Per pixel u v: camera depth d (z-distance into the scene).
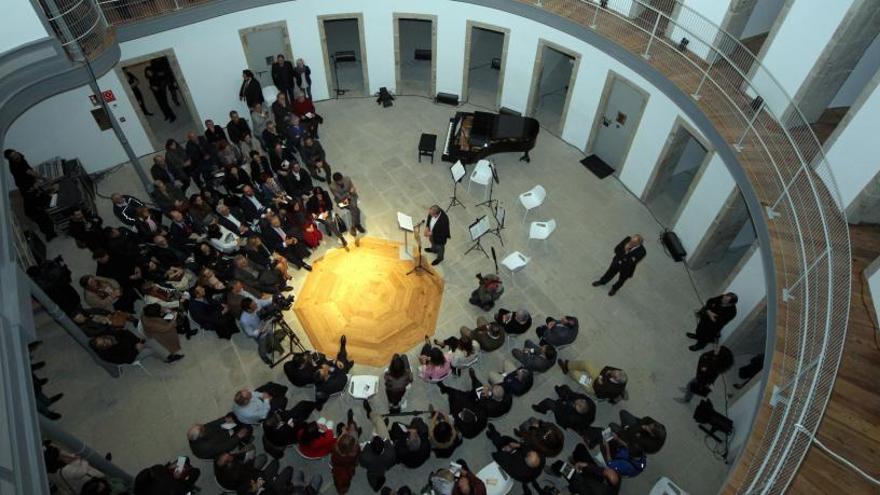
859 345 6.41
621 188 12.77
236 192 11.35
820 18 8.13
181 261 10.30
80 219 10.05
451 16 13.24
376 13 13.45
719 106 9.58
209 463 8.16
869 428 5.66
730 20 9.83
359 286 10.54
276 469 7.89
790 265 7.25
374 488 7.66
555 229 11.73
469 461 8.24
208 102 13.25
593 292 10.56
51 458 6.96
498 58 16.28
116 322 8.80
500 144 12.74
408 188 12.53
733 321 9.41
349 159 13.20
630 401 8.97
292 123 12.35
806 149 8.73
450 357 8.70
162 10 11.45
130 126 12.47
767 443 5.71
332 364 8.52
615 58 11.32
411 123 14.35
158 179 10.99
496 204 12.20
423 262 10.96
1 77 8.65
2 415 4.64
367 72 14.68
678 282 10.83
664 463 8.29
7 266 6.37
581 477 7.18
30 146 11.42
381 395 8.92
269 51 13.39
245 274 9.65
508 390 8.40
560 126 13.84
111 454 8.20
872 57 8.92
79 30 9.78
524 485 7.58
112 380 9.08
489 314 10.12
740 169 8.65
